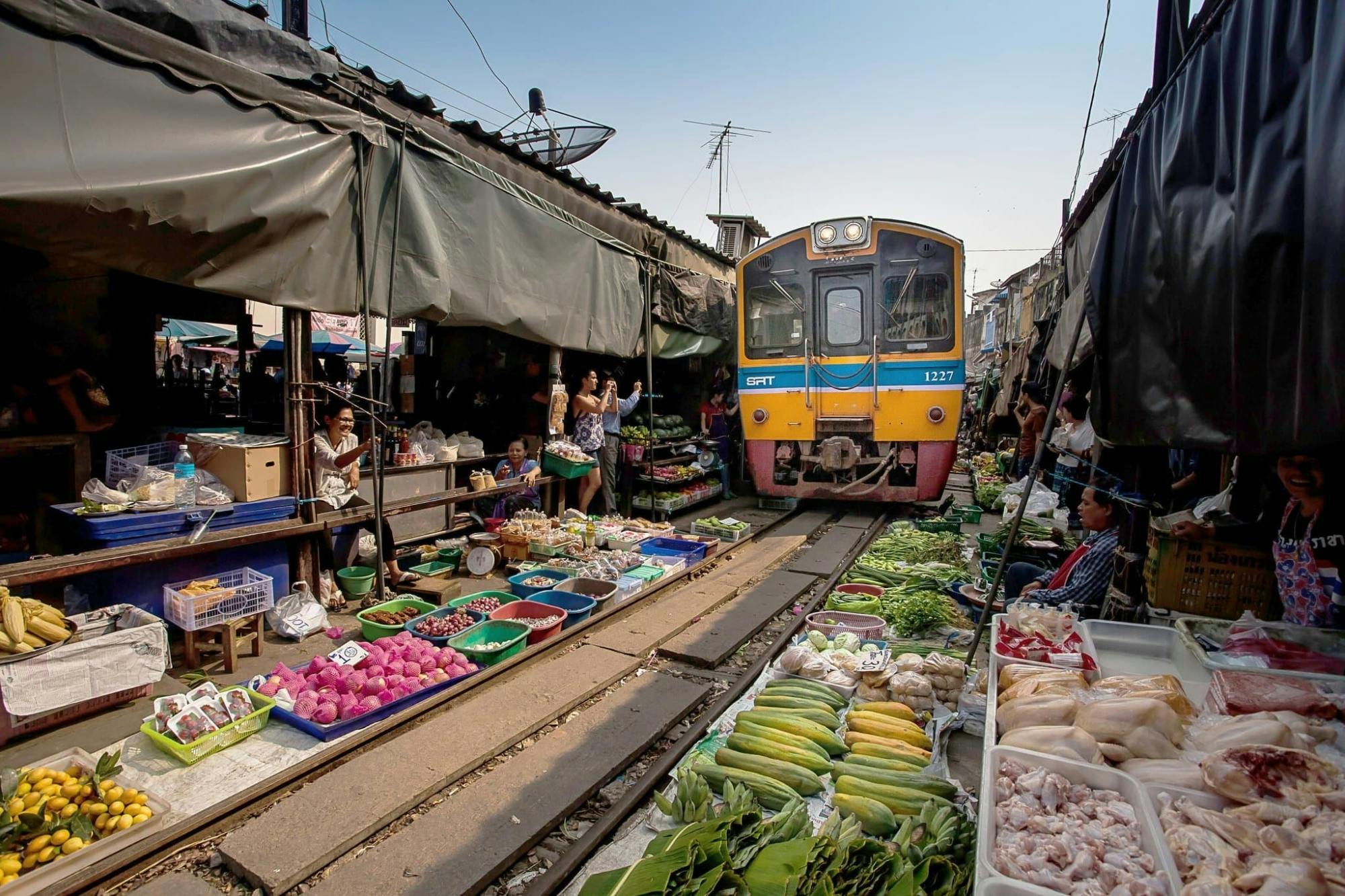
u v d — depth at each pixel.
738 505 11.27
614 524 8.09
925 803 2.79
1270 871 1.66
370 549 6.02
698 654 4.84
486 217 5.94
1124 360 3.23
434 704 3.86
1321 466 3.08
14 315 6.04
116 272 5.98
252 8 4.34
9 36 3.16
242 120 4.09
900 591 5.84
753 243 15.34
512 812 3.01
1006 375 13.45
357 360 16.89
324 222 4.61
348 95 4.74
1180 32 3.41
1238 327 2.37
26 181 3.14
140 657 3.66
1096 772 2.17
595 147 8.28
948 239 8.94
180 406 7.69
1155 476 4.20
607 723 3.87
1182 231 2.79
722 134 17.14
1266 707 2.52
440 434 7.11
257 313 18.47
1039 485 8.84
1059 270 9.26
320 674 3.86
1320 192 1.95
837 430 9.55
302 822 2.85
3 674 3.19
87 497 4.04
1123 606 4.17
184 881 2.61
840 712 3.80
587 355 10.05
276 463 4.86
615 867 2.74
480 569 6.44
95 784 2.82
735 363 12.59
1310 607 3.18
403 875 2.62
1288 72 2.21
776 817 2.68
